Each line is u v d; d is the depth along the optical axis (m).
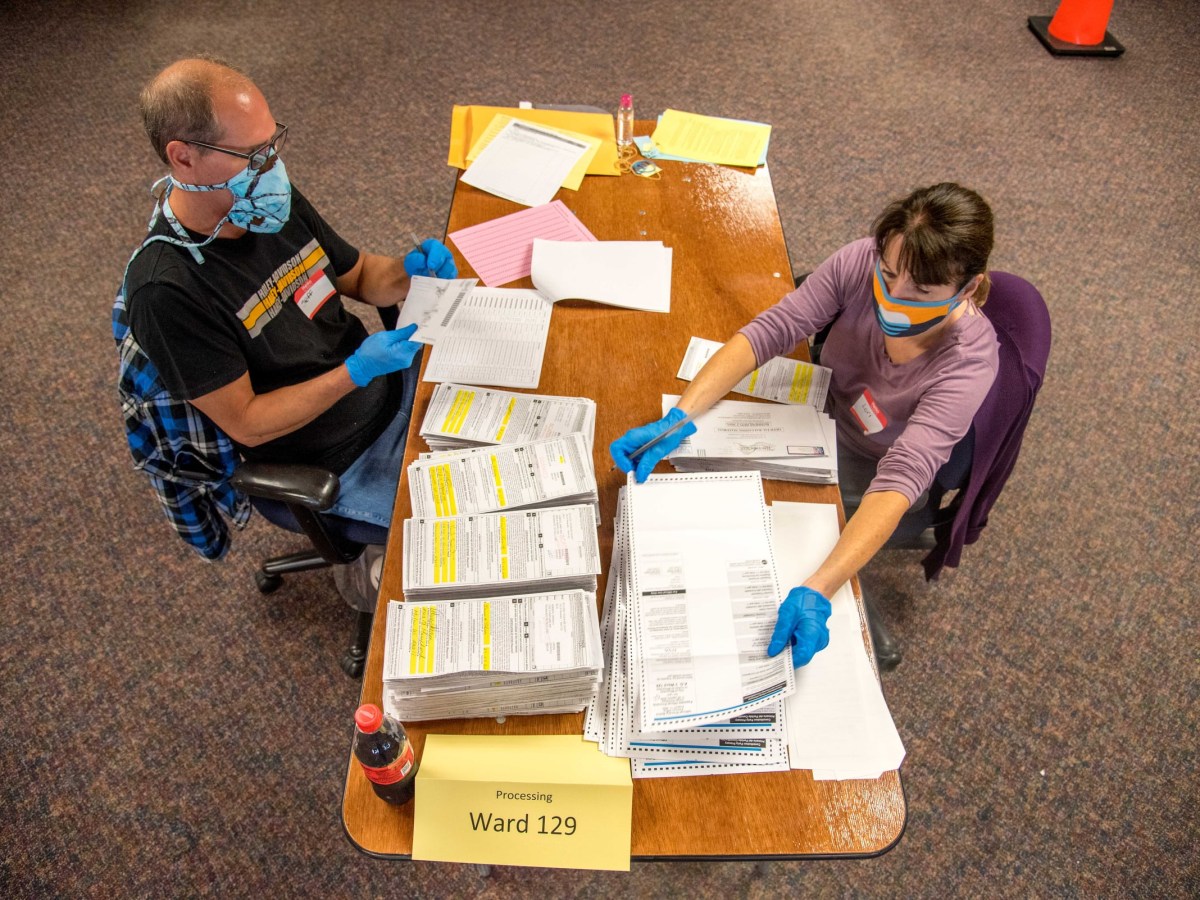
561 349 1.50
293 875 1.69
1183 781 1.81
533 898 1.67
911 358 1.39
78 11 3.56
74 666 1.93
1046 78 3.36
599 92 3.26
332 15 3.57
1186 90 3.32
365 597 1.88
